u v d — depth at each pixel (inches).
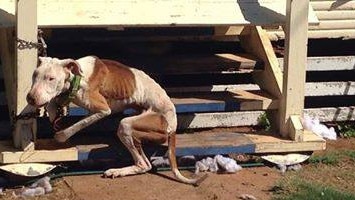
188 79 110.8
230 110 97.0
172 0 93.6
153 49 103.7
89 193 84.0
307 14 95.2
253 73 105.4
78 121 91.0
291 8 94.5
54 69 83.0
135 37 100.5
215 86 110.0
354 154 101.9
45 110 87.3
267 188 87.7
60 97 86.0
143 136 88.1
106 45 104.8
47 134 95.9
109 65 89.0
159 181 88.4
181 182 88.2
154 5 92.5
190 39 106.8
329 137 109.5
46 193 84.4
